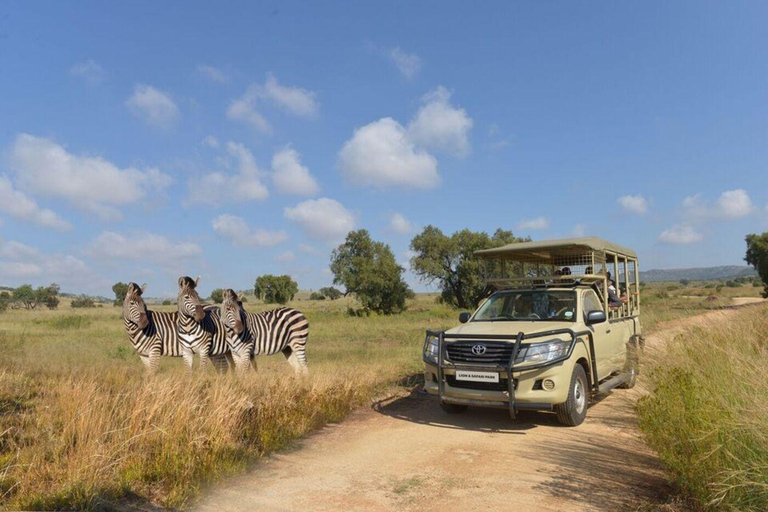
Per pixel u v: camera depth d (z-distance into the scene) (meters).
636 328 10.95
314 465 5.95
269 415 7.09
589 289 8.92
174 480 5.13
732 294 51.12
